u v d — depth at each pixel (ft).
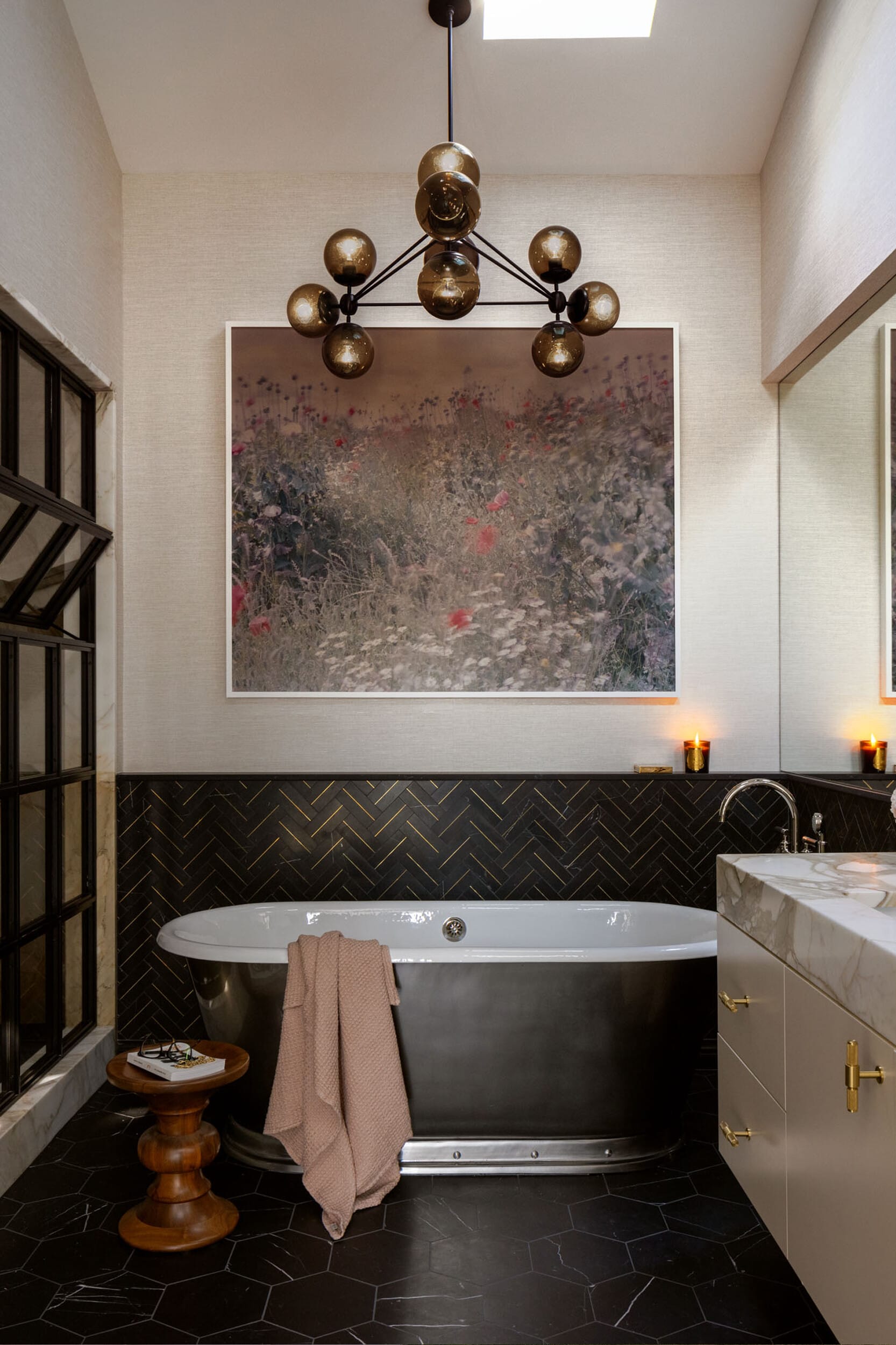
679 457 13.17
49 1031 11.05
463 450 13.05
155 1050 8.78
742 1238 8.29
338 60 11.70
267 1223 8.59
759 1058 6.88
